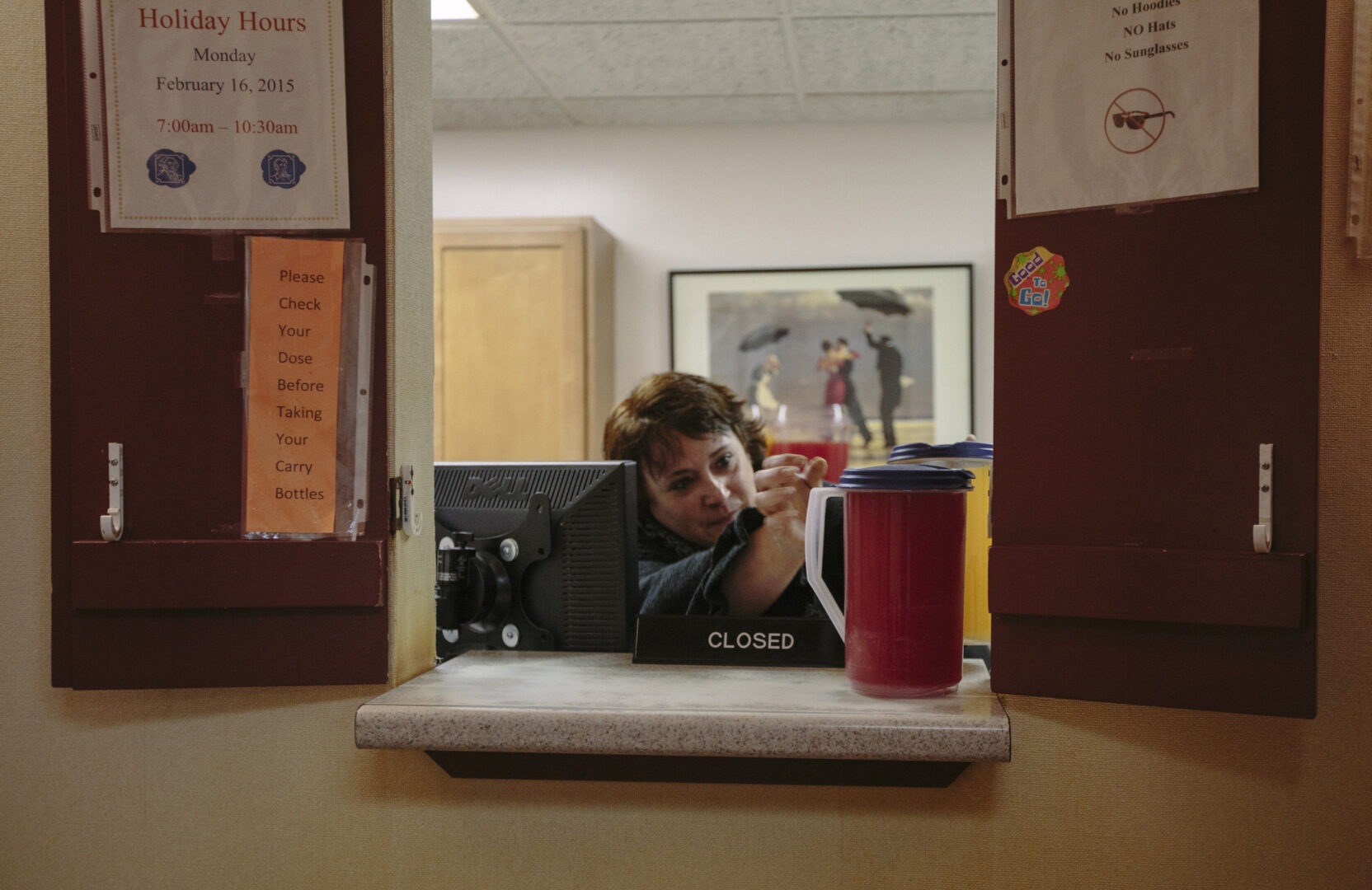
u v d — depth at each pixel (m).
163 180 1.04
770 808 1.02
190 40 1.04
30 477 1.08
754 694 1.00
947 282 3.56
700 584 1.33
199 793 1.08
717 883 1.03
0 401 1.08
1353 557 0.94
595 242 3.39
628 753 0.93
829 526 1.24
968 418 3.55
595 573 1.27
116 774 1.08
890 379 3.58
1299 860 0.95
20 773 1.09
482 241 3.33
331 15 1.04
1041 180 0.97
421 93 1.14
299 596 1.03
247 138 1.04
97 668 1.05
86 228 1.04
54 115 1.06
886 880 1.01
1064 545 0.97
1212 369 0.92
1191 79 0.92
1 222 1.08
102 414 1.04
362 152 1.05
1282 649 0.90
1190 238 0.92
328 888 1.07
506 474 1.34
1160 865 0.97
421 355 1.14
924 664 0.97
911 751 0.88
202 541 1.04
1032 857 0.99
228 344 1.04
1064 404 0.97
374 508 1.06
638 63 3.02
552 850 1.05
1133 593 0.93
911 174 3.59
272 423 1.04
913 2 2.59
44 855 1.09
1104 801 0.98
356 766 1.07
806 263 3.63
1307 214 0.88
